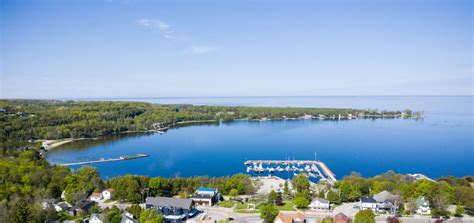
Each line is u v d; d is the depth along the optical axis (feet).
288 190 477.36
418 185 416.67
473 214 366.63
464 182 477.36
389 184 434.30
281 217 330.13
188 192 454.81
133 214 344.90
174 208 356.38
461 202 387.55
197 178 506.89
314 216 363.56
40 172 474.90
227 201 428.97
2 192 383.86
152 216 326.85
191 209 371.97
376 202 384.47
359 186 445.37
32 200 382.42
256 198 446.19
